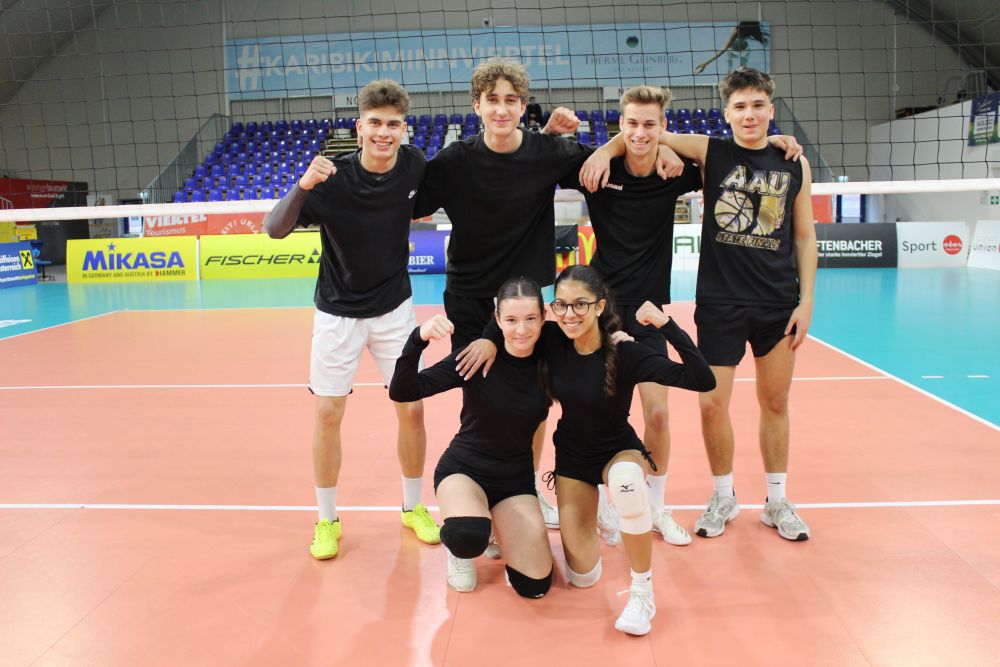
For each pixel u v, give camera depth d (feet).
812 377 19.08
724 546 9.98
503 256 10.37
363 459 13.61
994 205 49.60
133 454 14.02
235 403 17.60
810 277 10.04
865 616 8.20
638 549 8.00
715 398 10.12
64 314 33.50
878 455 13.23
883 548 9.78
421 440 10.36
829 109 60.90
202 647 7.79
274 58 60.90
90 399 18.07
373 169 9.41
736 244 9.87
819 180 56.65
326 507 10.07
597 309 8.20
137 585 9.11
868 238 45.37
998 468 12.48
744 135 9.68
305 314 32.04
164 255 48.08
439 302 35.22
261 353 23.79
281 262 47.73
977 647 7.59
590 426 8.67
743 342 10.07
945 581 8.91
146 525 10.89
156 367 21.80
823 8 59.67
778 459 10.33
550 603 8.64
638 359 8.46
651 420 9.93
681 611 8.39
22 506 11.60
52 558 9.86
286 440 14.79
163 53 60.80
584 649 7.69
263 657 7.60
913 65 60.08
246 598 8.79
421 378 8.75
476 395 8.80
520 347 8.58
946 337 23.95
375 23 60.39
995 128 48.70
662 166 9.61
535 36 60.29
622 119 9.65
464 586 8.89
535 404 8.75
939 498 11.33
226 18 60.29
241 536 10.52
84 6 56.03
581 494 8.93
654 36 60.18
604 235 10.30
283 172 56.90
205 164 58.18
